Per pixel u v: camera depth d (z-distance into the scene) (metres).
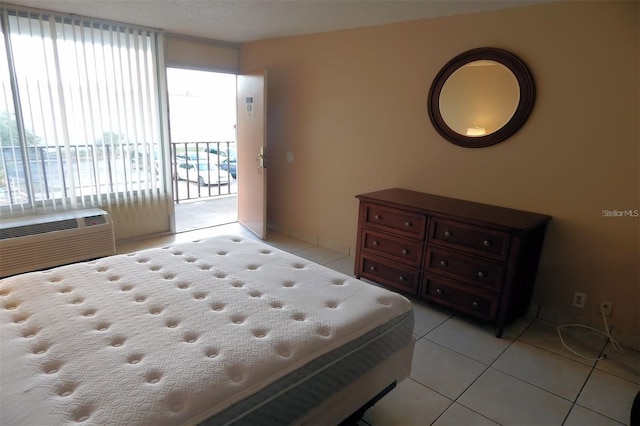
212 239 2.35
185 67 4.06
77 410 1.01
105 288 1.67
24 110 3.14
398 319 1.67
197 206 5.55
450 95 2.93
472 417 1.83
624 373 2.19
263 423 1.17
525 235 2.32
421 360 2.26
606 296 2.49
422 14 2.88
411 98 3.18
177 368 1.17
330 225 4.02
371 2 2.62
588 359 2.31
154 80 3.79
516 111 2.64
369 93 3.45
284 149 4.32
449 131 2.97
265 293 1.70
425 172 3.19
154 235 4.16
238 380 1.17
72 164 3.44
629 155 2.29
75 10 3.09
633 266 2.37
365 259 3.12
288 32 3.75
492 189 2.85
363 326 1.52
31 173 3.26
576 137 2.45
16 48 3.03
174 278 1.80
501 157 2.77
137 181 3.88
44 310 1.48
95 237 3.31
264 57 4.28
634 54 2.20
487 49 2.70
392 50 3.23
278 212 4.57
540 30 2.49
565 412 1.88
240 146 4.55
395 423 1.78
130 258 2.00
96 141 3.55
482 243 2.46
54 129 3.28
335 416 1.43
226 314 1.50
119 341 1.31
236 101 4.55
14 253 2.92
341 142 3.75
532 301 2.78
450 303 2.69
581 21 2.34
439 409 1.88
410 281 2.88
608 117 2.33
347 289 1.80
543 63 2.51
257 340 1.34
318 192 4.07
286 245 4.15
